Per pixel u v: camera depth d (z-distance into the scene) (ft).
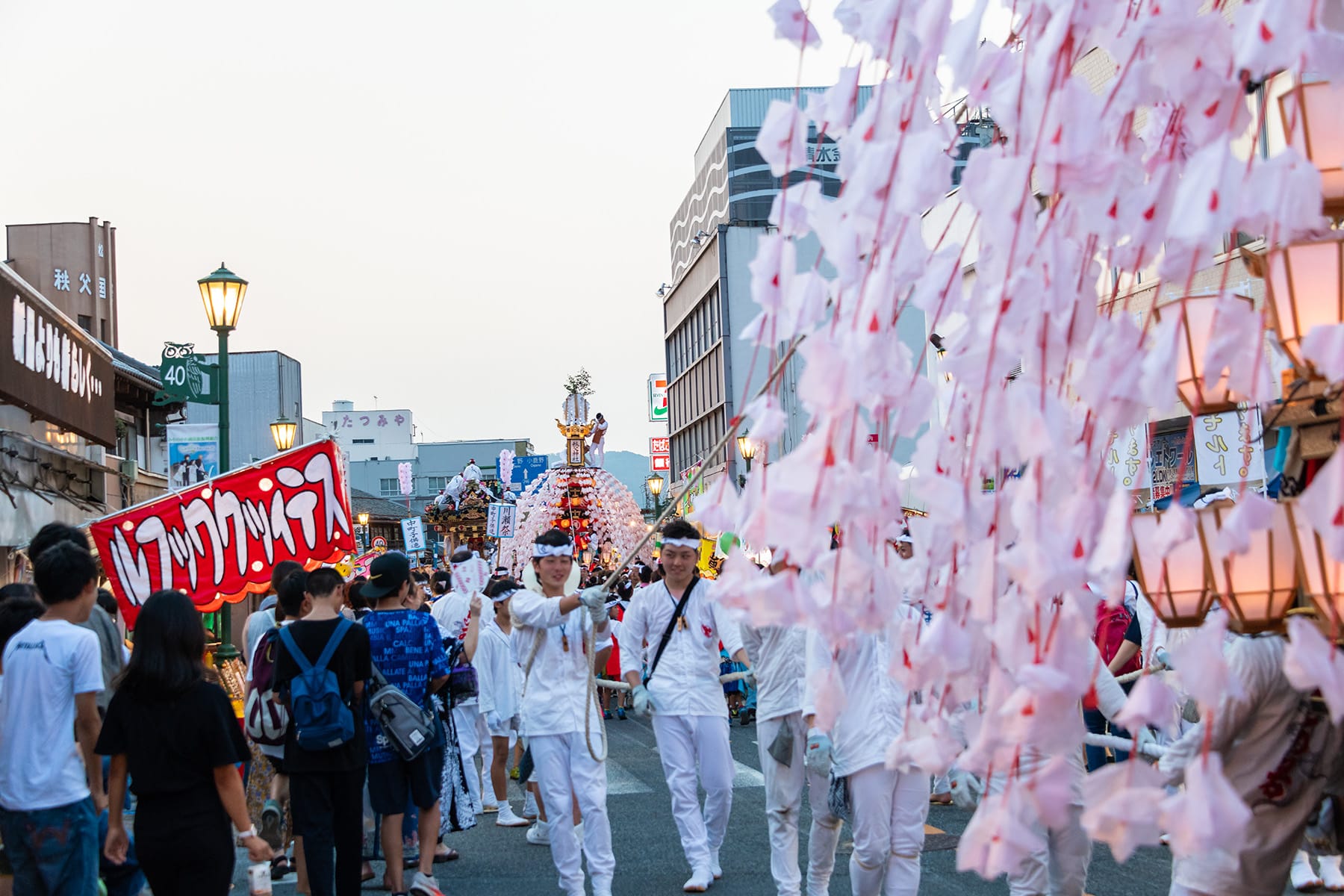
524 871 27.73
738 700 60.18
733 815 32.86
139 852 16.83
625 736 53.21
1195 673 6.18
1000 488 7.15
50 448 52.95
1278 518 7.73
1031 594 6.39
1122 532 6.10
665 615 25.66
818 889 21.79
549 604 22.98
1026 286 6.47
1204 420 32.83
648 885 25.44
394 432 357.82
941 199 6.87
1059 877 17.43
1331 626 6.68
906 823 19.16
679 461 251.80
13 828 17.52
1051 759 7.02
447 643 29.76
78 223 118.42
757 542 6.91
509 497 133.08
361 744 22.21
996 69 6.98
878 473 7.00
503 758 34.76
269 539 34.83
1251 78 6.35
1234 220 6.03
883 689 19.04
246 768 28.35
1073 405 7.40
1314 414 8.90
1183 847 6.15
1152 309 6.91
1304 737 10.96
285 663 21.76
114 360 80.59
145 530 34.24
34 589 21.42
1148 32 6.37
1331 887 23.20
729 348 192.24
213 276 47.91
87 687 17.85
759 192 207.10
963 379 6.75
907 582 7.54
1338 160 6.88
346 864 22.04
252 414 169.07
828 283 7.15
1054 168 6.45
